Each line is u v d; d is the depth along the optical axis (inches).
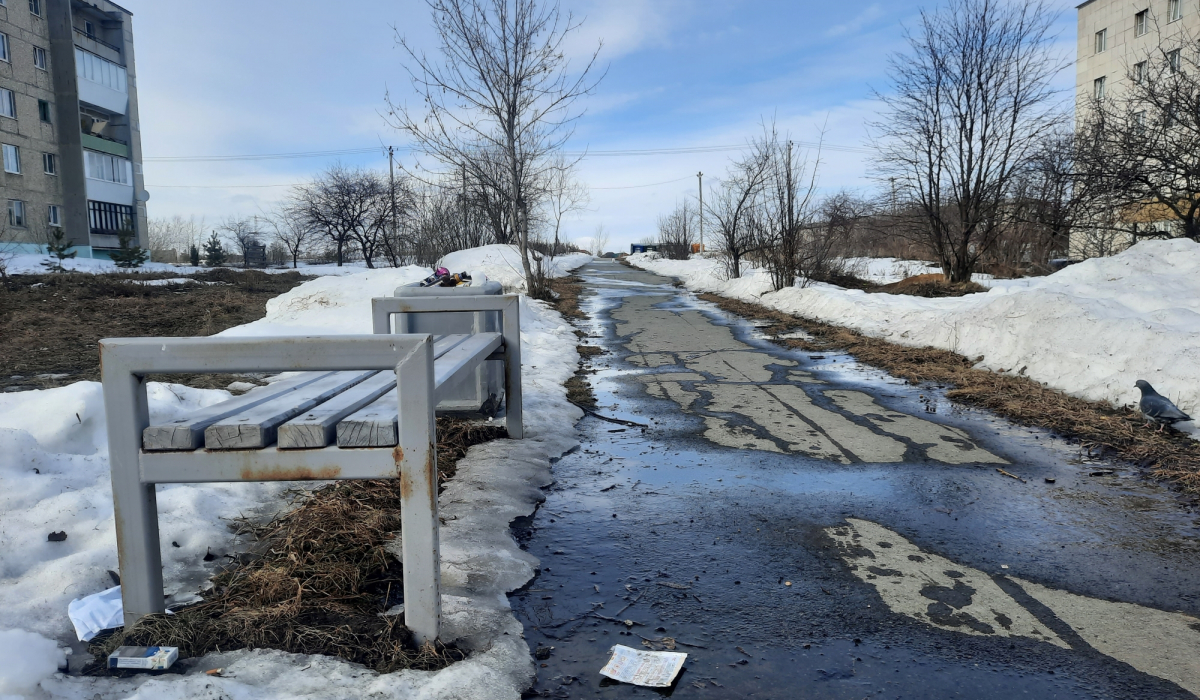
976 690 87.7
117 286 627.5
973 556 129.6
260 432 86.7
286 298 476.1
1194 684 89.0
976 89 582.6
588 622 105.2
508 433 206.2
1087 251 638.5
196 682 79.9
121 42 1521.9
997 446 207.0
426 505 88.4
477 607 103.8
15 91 1250.0
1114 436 207.9
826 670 92.4
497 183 753.0
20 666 78.9
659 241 2466.8
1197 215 511.5
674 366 357.4
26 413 165.0
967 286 573.3
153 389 197.5
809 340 444.8
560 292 788.0
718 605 110.7
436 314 202.1
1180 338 246.4
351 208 1763.0
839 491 167.5
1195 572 122.6
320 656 88.0
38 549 116.2
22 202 1272.1
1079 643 99.3
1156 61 548.4
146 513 90.6
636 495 164.7
